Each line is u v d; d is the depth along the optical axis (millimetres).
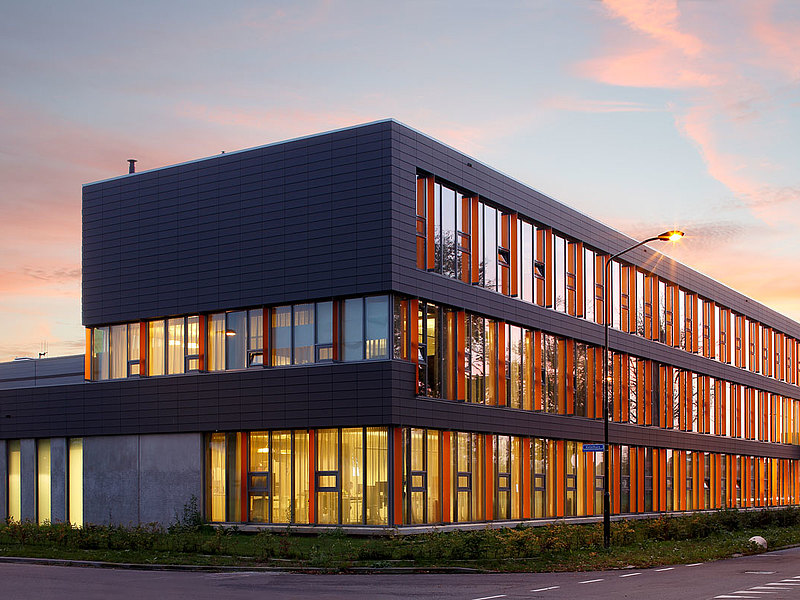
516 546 29531
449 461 37031
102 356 42188
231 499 37906
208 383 38500
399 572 25438
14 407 44844
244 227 38094
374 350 34906
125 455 40938
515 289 42062
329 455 35531
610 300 51062
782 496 76125
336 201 35938
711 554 31719
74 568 25812
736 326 68938
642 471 53375
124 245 41469
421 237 36719
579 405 47281
